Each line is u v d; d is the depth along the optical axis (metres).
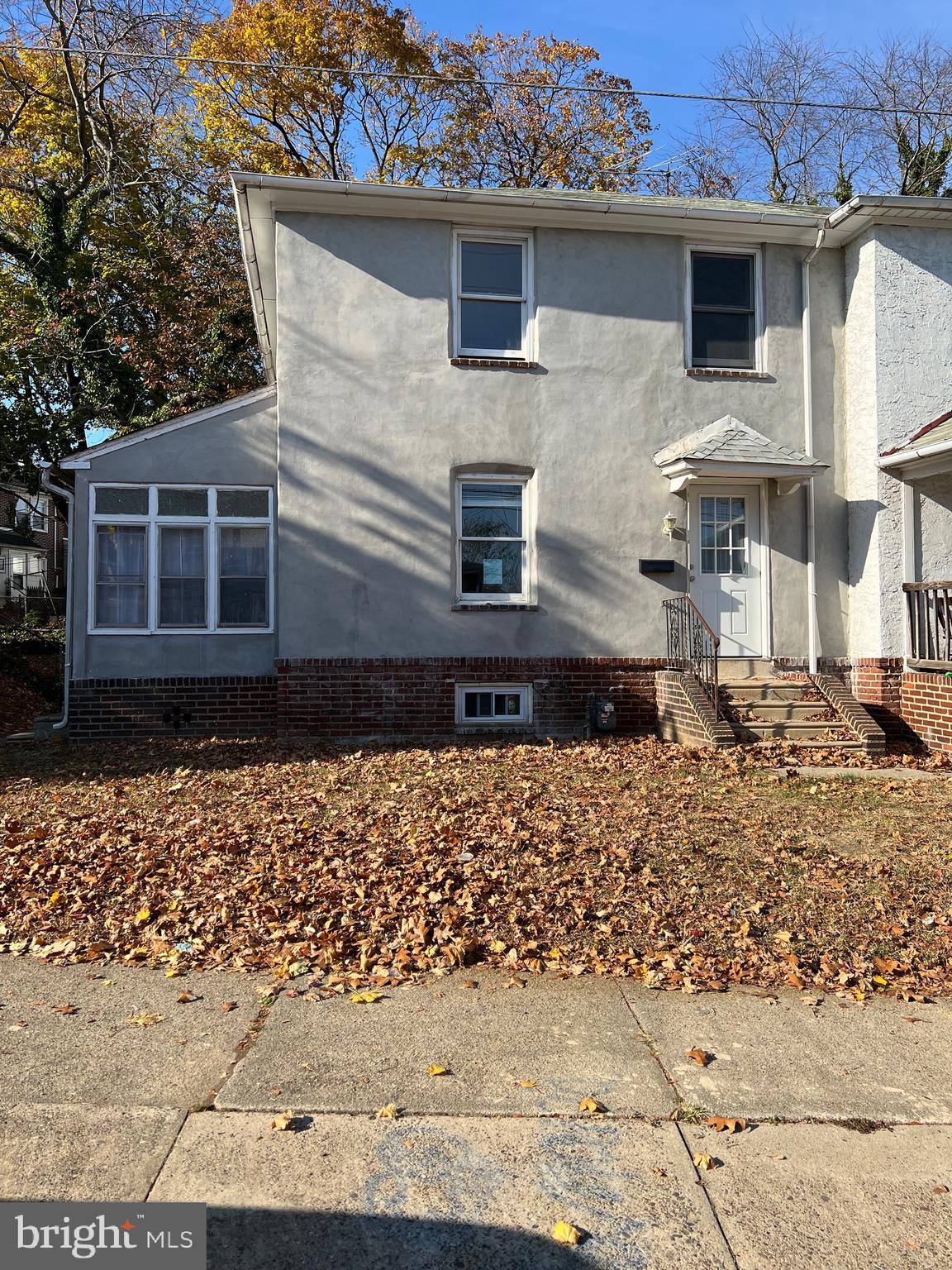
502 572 11.29
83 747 10.30
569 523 11.20
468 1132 3.17
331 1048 3.77
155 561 10.92
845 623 11.59
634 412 11.34
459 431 11.02
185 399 19.27
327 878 5.54
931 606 10.74
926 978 4.52
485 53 25.80
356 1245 2.62
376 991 4.32
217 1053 3.72
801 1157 3.06
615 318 11.34
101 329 19.53
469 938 4.80
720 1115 3.30
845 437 11.68
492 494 11.27
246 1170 2.94
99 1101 3.34
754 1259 2.57
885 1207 2.80
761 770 8.84
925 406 11.10
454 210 10.82
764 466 10.62
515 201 10.63
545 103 25.31
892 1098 3.43
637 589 11.32
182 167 21.66
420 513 10.95
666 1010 4.15
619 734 11.17
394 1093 3.42
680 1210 2.78
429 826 6.50
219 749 10.09
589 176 26.22
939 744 10.17
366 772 8.61
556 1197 2.83
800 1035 3.94
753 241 11.64
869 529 11.18
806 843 6.34
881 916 5.12
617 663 11.24
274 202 10.62
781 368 11.65
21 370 18.38
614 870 5.69
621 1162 3.01
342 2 23.06
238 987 4.37
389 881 5.47
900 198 10.52
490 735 11.01
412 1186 2.88
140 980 4.46
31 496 23.41
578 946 4.78
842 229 11.26
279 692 10.66
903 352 11.09
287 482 10.75
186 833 6.49
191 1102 3.34
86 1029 3.93
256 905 5.22
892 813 7.22
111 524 10.89
